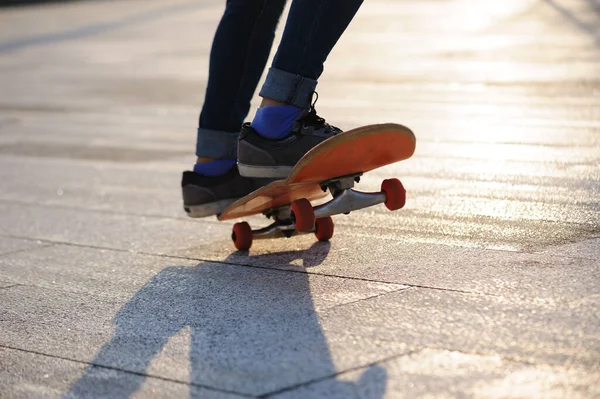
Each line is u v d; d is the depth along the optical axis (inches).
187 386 113.0
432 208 190.2
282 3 164.9
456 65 441.7
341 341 121.3
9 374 123.5
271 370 114.6
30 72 555.5
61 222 212.2
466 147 254.2
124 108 396.8
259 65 166.4
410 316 127.6
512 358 110.4
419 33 601.3
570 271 140.1
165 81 473.4
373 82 407.8
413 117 312.8
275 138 152.8
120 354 126.3
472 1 826.8
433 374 108.0
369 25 673.6
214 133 168.2
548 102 321.4
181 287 153.9
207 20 822.5
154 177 255.1
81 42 713.6
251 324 131.6
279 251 169.3
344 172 147.9
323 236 170.9
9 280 168.1
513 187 201.9
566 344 113.0
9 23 948.0
